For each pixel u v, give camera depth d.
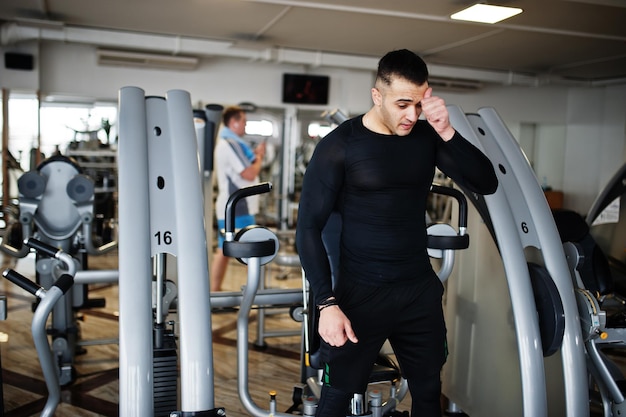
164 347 2.18
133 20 6.04
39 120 7.27
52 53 7.40
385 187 1.68
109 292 5.50
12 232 3.65
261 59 7.36
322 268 1.64
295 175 9.07
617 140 8.84
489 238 2.57
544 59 7.39
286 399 3.11
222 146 4.71
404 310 1.74
